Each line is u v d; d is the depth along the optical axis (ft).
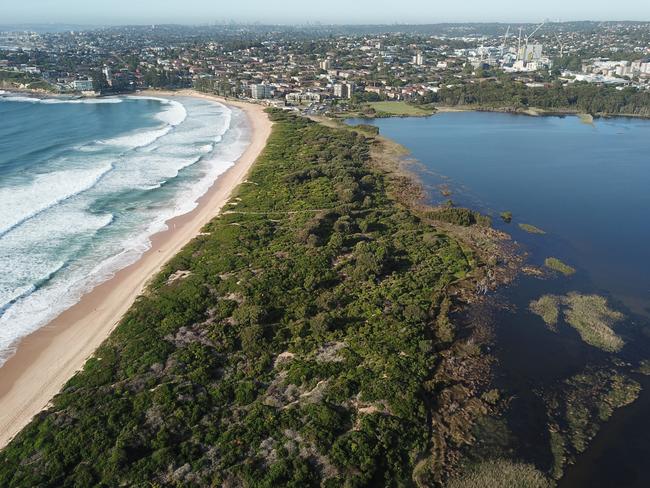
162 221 348.79
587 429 178.29
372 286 258.57
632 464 164.76
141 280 268.21
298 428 166.40
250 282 253.24
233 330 217.56
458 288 264.52
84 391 182.09
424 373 195.21
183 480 147.54
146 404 174.60
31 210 354.74
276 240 308.40
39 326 228.43
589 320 243.60
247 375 191.83
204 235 320.70
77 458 153.89
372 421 168.55
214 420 170.19
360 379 188.65
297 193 398.62
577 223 374.22
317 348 208.23
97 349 208.33
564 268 297.53
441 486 152.66
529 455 165.78
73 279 269.64
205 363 195.52
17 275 271.49
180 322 220.64
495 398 187.93
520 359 213.46
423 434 169.17
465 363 207.51
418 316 229.25
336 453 156.66
